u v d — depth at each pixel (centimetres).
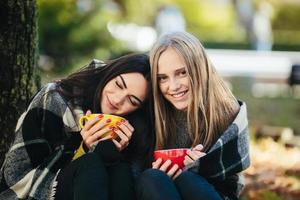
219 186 383
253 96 1051
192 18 2711
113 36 1241
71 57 1197
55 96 386
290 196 589
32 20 429
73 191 352
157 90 385
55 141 385
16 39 421
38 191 367
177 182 358
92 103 389
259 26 2238
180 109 386
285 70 1430
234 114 390
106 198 344
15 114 421
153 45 385
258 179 627
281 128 880
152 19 2053
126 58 385
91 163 351
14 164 376
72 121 386
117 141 378
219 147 377
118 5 1895
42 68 1170
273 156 756
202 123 388
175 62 377
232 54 1736
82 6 1216
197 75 379
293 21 2627
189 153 372
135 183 360
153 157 390
